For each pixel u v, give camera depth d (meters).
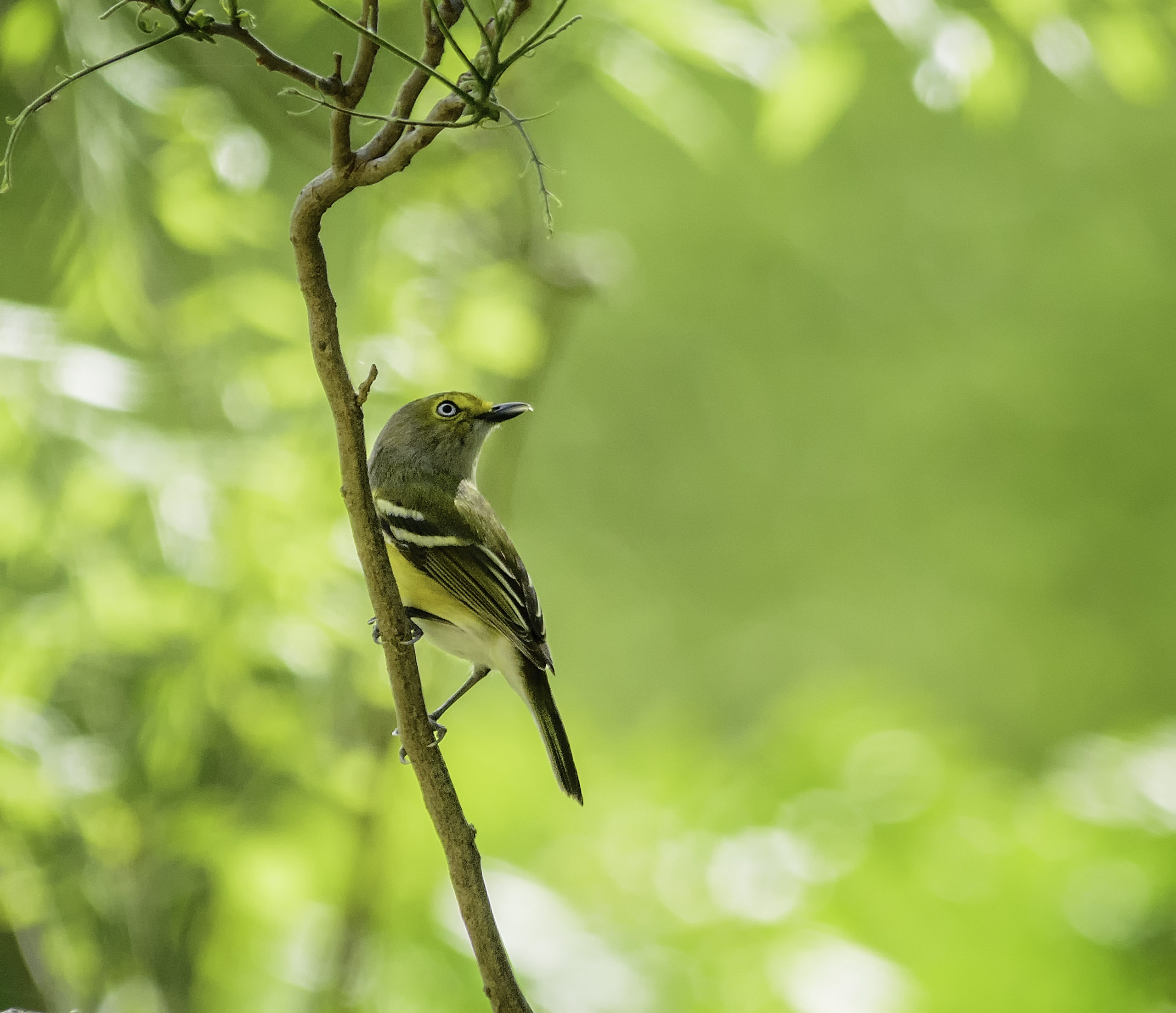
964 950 9.73
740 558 28.02
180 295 9.88
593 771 11.66
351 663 9.76
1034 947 9.74
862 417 27.28
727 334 26.66
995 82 8.48
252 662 9.29
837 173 24.80
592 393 27.19
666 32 9.11
